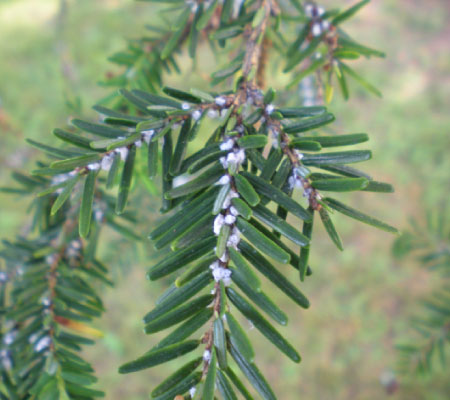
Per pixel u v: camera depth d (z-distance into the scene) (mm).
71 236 157
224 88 186
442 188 719
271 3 155
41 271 150
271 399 98
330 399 602
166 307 106
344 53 152
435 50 885
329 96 157
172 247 107
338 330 646
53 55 819
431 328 211
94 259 158
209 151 117
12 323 151
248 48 143
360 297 665
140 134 118
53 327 139
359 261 689
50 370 131
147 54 193
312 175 114
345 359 625
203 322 104
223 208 108
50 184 166
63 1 281
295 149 114
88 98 693
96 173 119
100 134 123
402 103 810
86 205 116
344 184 108
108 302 650
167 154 120
